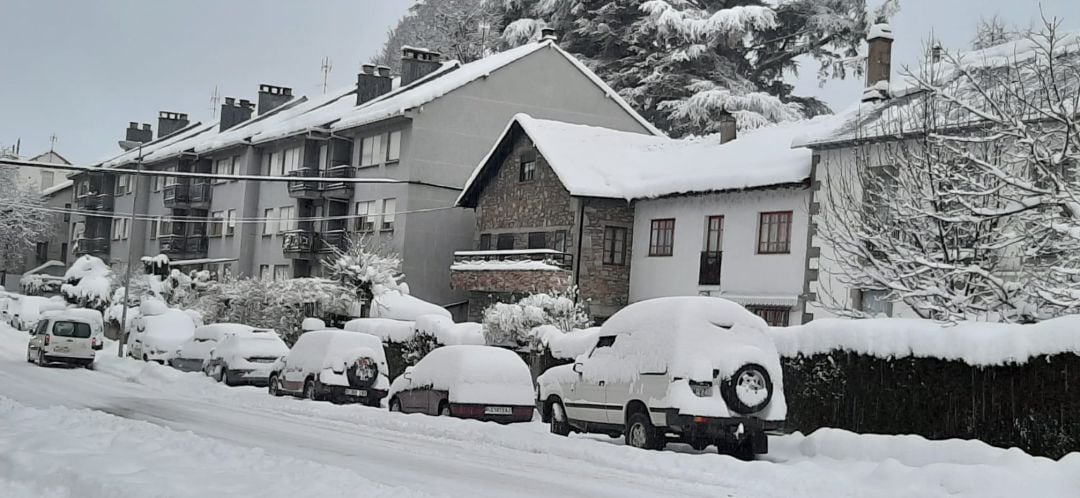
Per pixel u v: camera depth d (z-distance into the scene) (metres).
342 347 27.17
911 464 15.87
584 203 39.28
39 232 93.31
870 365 18.48
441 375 23.20
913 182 20.86
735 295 34.44
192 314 44.88
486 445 17.98
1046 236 19.02
